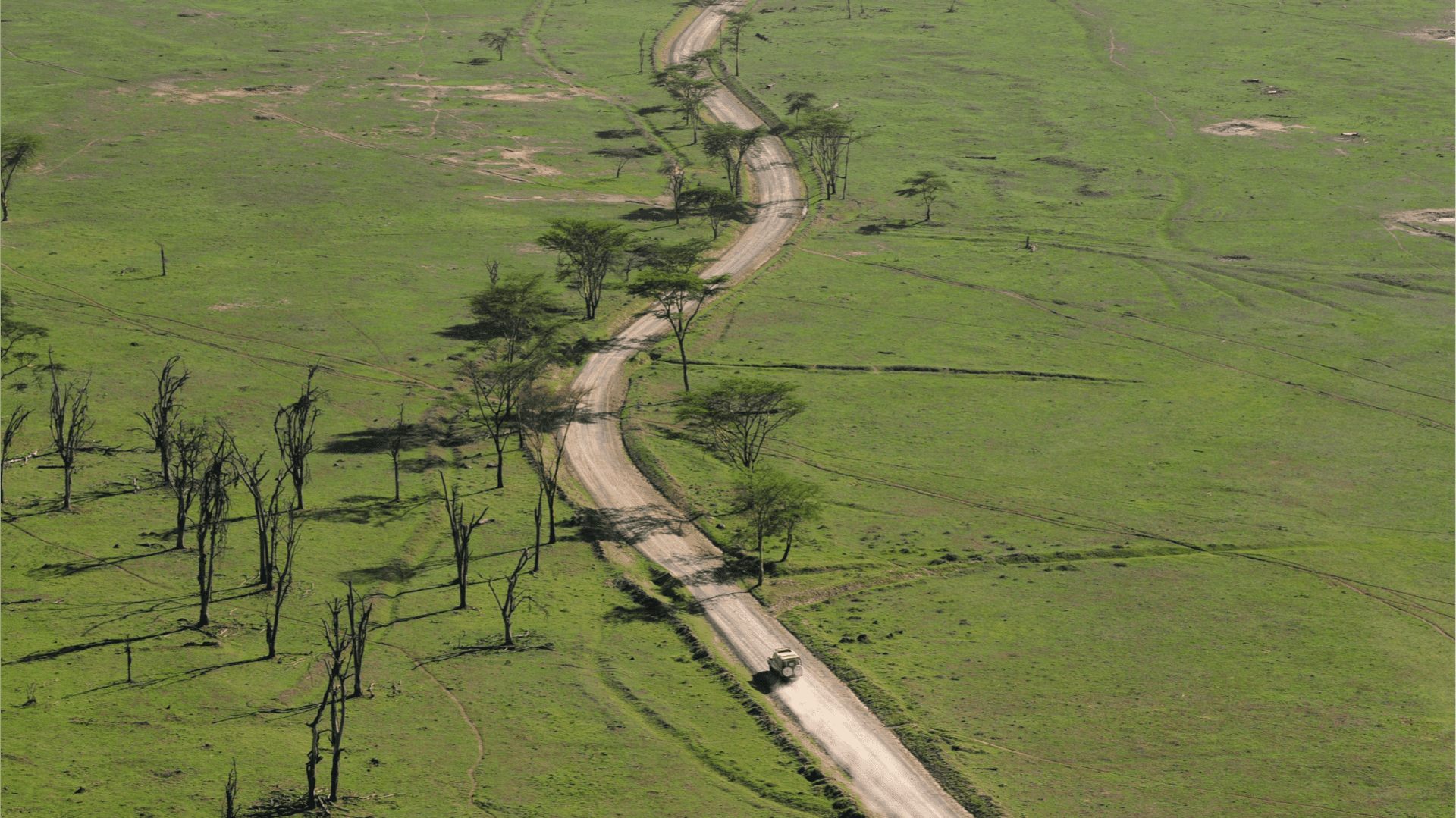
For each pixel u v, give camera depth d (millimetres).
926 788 73625
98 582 93750
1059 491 121250
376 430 129250
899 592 100250
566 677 84062
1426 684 86875
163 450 110125
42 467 114750
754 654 90188
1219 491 122125
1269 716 81938
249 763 70625
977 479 124000
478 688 81812
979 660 89125
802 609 97188
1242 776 74750
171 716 75500
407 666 84625
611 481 121812
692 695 83688
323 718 76875
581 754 74188
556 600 96750
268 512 97938
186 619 89125
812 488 103438
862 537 110375
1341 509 118438
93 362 140875
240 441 123125
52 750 70750
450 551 104688
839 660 88500
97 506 107500
